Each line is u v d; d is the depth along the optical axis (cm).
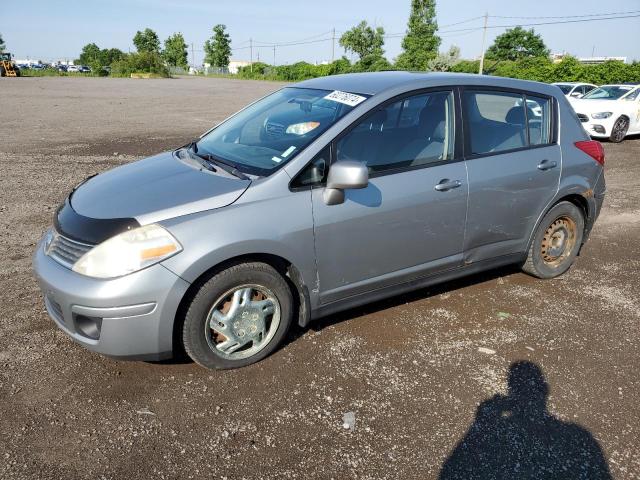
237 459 258
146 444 266
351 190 339
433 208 373
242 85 4434
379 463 258
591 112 1345
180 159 386
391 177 355
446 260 400
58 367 325
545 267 473
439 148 381
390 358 346
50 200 694
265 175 323
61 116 1670
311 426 282
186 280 291
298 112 383
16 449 259
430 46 5831
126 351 293
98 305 281
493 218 412
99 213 306
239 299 317
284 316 337
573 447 273
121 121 1572
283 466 255
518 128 427
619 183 898
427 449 268
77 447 262
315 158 330
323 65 6631
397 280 380
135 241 285
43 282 303
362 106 352
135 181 344
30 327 370
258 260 319
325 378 323
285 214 316
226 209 304
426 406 300
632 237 616
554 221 466
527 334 384
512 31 6438
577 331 391
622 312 423
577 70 3409
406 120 370
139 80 5300
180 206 300
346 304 365
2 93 2664
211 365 319
